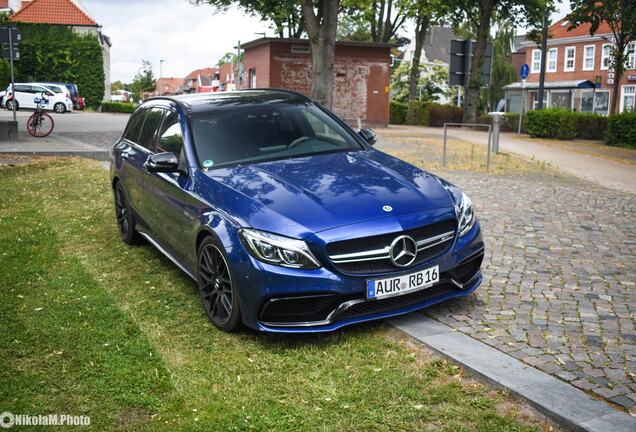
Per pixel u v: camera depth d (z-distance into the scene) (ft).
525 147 61.72
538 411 10.50
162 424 10.50
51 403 11.21
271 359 12.84
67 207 28.73
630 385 11.23
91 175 37.99
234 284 13.55
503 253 20.33
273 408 10.91
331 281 12.88
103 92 169.27
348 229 13.10
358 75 100.22
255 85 104.88
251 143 17.02
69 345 13.61
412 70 138.00
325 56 65.00
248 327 14.35
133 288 17.58
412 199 14.24
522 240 22.02
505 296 16.16
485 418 10.38
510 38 200.13
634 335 13.55
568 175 40.47
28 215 27.07
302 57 97.55
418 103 124.88
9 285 17.80
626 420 9.95
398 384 11.59
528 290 16.63
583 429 9.76
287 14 99.25
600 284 17.13
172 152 17.44
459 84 44.29
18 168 41.27
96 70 167.63
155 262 20.11
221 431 10.26
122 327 14.64
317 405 10.99
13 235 23.52
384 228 13.30
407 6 111.14
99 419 10.68
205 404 11.07
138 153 20.33
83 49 165.78
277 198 13.92
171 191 16.84
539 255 20.08
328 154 17.04
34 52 162.61
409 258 13.53
